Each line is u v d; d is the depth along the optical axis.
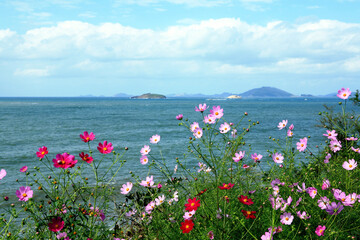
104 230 3.18
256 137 22.56
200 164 4.51
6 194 8.77
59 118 49.34
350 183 3.76
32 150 19.31
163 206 3.62
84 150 19.00
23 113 63.19
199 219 3.44
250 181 4.03
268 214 3.34
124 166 12.59
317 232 2.91
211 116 3.52
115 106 108.06
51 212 2.99
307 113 64.75
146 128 33.41
